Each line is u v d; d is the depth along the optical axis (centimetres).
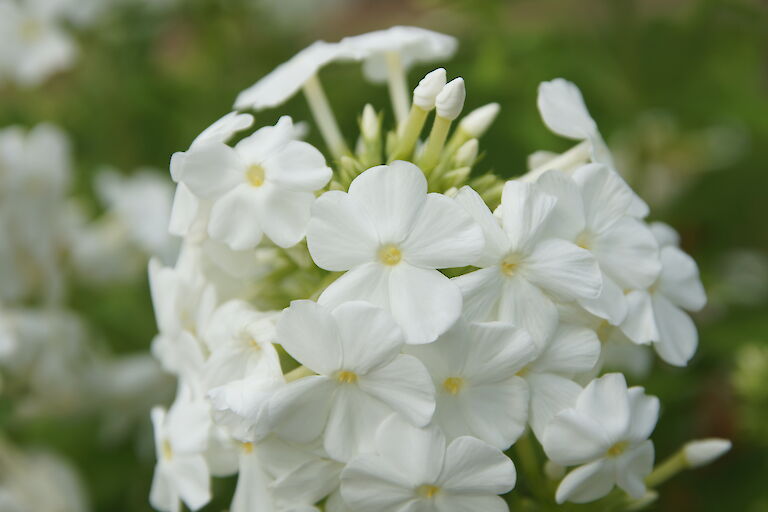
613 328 29
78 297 45
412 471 27
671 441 40
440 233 27
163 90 50
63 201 43
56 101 55
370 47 31
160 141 51
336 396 27
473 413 27
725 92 46
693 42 46
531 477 30
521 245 27
